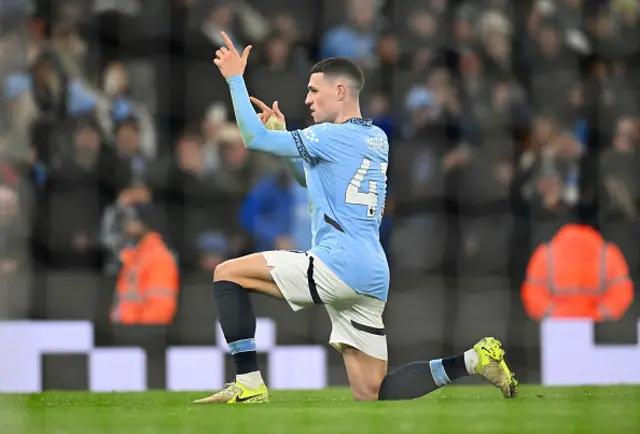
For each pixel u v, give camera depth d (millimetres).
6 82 30625
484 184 31281
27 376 23172
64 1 32938
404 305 29297
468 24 35594
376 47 35031
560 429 11141
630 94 36188
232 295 16078
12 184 28531
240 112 16203
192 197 30547
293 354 24609
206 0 33969
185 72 33375
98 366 23875
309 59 35281
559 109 35562
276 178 29344
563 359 25797
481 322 29469
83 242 28391
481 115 33812
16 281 27688
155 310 25641
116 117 31594
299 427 11461
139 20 33406
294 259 16188
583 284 27500
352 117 16797
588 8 37438
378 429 11227
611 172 32719
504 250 30531
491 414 12875
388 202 31000
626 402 14969
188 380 24641
